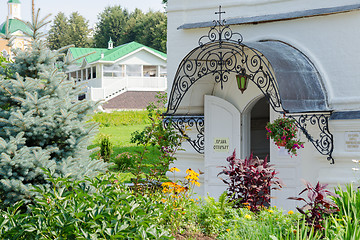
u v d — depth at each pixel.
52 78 7.59
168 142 8.09
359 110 8.71
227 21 10.17
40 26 7.91
